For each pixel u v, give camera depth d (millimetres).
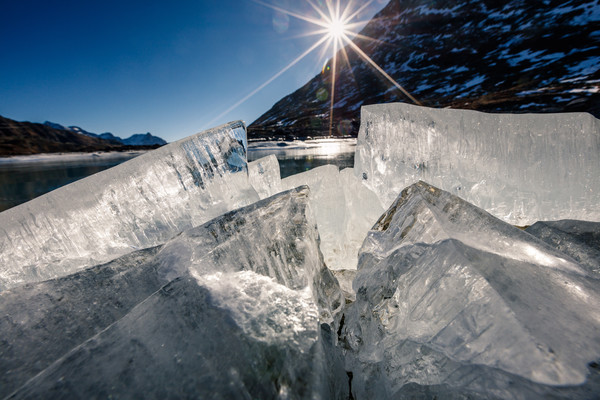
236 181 1609
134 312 619
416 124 1625
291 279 871
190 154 1493
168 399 444
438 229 828
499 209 1514
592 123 1430
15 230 1154
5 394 544
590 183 1413
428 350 672
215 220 966
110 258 1262
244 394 448
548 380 458
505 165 1501
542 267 678
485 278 635
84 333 700
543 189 1462
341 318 1016
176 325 562
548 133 1463
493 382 520
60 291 787
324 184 1682
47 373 504
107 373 490
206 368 479
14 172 10383
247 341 507
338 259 1577
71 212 1239
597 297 604
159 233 1371
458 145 1561
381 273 907
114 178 1331
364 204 1713
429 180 1596
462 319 630
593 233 995
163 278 836
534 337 503
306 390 457
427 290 740
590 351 478
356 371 833
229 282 672
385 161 1692
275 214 995
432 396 615
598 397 417
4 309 715
